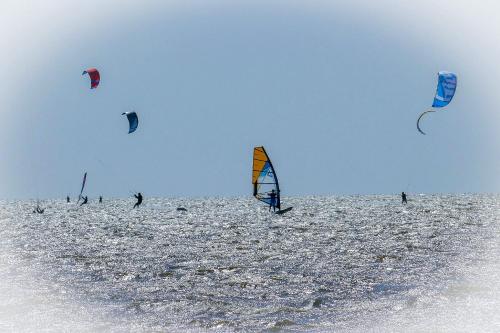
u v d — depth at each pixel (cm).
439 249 13250
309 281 9919
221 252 14162
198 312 8044
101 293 9331
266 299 8756
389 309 7888
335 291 9100
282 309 8088
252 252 14012
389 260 11881
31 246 16138
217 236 18325
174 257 13375
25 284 10106
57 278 10700
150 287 9750
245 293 9175
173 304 8494
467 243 14175
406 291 8862
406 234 17100
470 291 8625
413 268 10781
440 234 16688
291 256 13062
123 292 9388
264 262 12269
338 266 11394
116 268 11819
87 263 12550
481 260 11281
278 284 9775
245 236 18112
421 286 9131
